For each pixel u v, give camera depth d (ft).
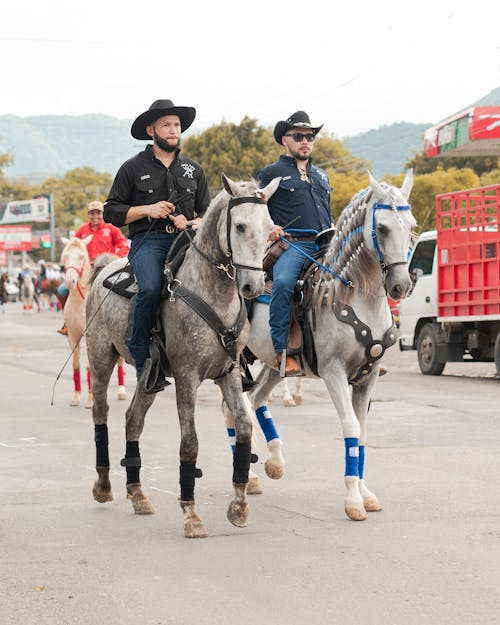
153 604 18.38
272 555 21.75
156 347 24.62
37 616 17.78
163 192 26.04
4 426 42.34
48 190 483.51
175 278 24.25
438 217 63.87
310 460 33.60
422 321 66.54
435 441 37.37
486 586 19.21
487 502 26.94
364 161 248.32
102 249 48.78
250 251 22.27
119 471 32.40
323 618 17.43
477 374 65.77
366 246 24.99
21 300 251.19
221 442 37.58
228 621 17.35
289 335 26.78
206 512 26.21
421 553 21.71
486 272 59.06
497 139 74.28
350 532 23.73
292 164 29.09
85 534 23.99
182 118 26.27
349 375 26.04
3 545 22.91
